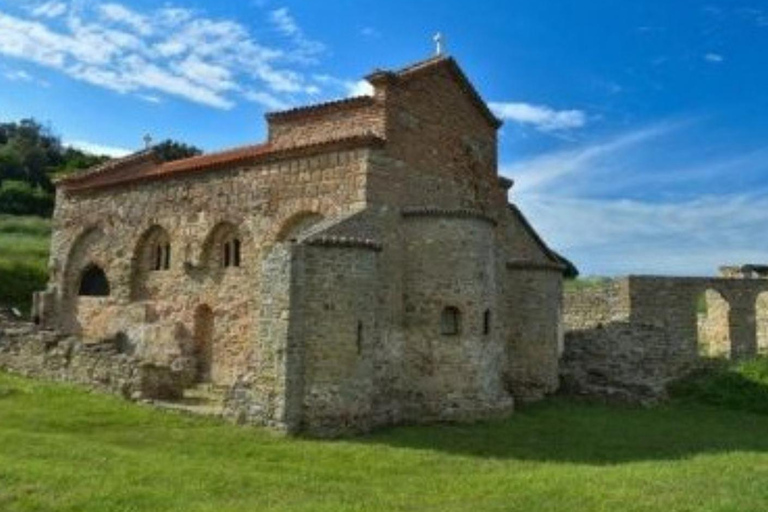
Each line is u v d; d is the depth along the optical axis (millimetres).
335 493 13938
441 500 13742
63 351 24250
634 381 29422
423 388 22438
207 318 27109
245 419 19594
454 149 26406
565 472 16094
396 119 23797
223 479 14227
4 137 98625
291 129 25609
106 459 14953
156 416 19859
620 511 12836
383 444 18766
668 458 18875
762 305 39000
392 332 22672
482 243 23234
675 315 35656
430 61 25484
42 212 75062
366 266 20719
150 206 28969
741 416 27453
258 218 25219
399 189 23609
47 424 18219
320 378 19500
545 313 28312
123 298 29375
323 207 23500
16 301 41375
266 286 19953
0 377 24312
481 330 22875
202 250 26859
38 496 12305
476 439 20047
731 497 13812
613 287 36406
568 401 27828
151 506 12289
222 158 26719
